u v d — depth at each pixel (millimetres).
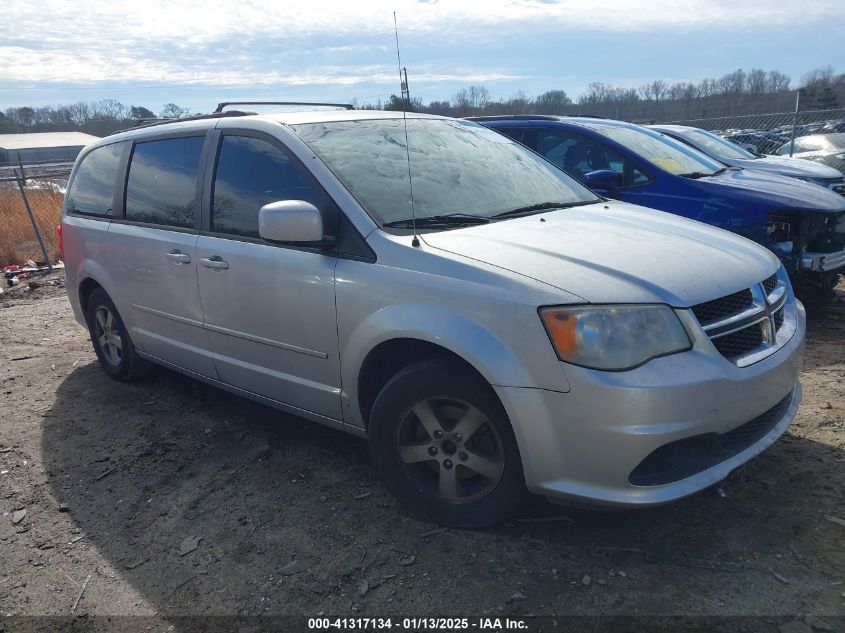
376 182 3357
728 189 5828
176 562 2947
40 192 14023
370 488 3424
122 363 4988
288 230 3096
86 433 4309
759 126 15055
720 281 2793
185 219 4031
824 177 7867
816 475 3230
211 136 3969
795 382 3035
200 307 3930
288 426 4219
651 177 6203
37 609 2713
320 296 3219
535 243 2949
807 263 5555
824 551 2707
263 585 2760
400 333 2898
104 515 3359
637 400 2461
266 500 3383
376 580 2736
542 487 2678
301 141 3482
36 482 3719
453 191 3508
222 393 4848
